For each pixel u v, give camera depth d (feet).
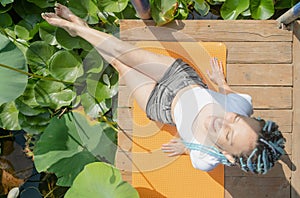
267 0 6.59
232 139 4.67
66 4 6.88
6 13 6.99
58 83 6.76
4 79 5.80
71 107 6.98
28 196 7.24
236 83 6.33
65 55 6.60
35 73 6.82
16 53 5.93
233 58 6.33
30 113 6.82
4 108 6.89
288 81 6.32
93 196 5.61
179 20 6.38
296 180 6.22
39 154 6.26
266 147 4.72
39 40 7.02
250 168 4.88
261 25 6.35
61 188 7.23
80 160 6.33
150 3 6.35
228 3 6.71
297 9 5.62
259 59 6.34
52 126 6.33
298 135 6.24
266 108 6.32
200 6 6.66
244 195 6.19
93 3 6.61
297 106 6.28
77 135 6.40
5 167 7.22
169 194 6.10
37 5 6.85
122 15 6.79
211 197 6.11
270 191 6.22
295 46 6.32
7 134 7.24
